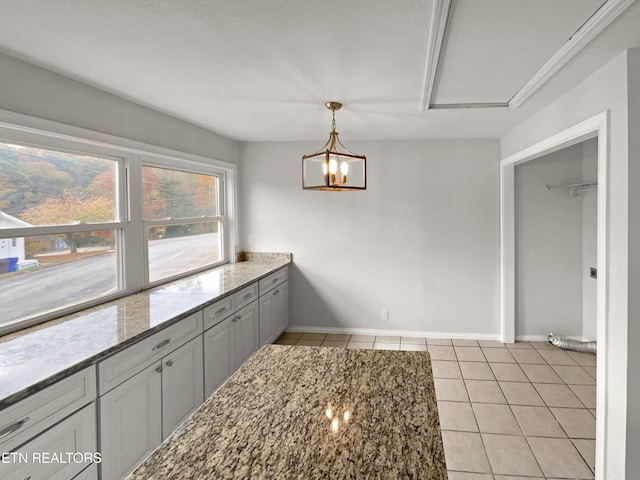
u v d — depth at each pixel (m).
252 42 1.74
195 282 3.10
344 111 2.87
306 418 1.03
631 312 1.77
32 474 1.35
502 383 3.03
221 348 2.72
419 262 4.04
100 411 1.64
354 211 4.11
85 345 1.69
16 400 1.26
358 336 4.12
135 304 2.41
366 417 1.04
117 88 2.29
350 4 1.43
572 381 3.04
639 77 1.75
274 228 4.23
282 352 1.53
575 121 2.28
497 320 3.97
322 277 4.21
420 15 1.51
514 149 3.45
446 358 3.52
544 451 2.20
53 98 2.00
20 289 1.96
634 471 1.79
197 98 2.53
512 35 1.68
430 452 0.88
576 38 1.66
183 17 1.51
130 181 2.69
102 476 1.66
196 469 0.83
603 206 1.93
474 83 2.30
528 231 3.85
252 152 4.19
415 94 2.47
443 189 3.96
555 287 3.86
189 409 2.32
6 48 1.73
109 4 1.41
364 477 0.80
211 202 3.90
